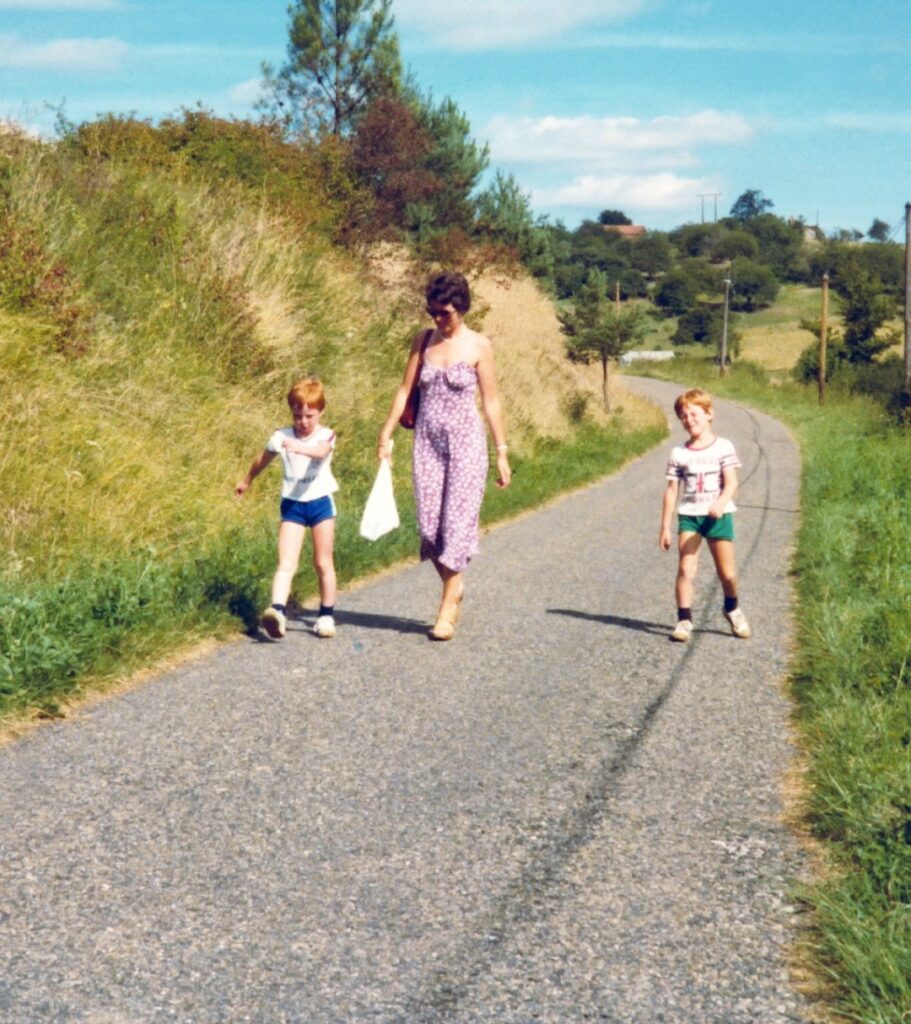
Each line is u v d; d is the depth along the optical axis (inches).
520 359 1146.7
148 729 182.9
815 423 1499.8
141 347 435.5
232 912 120.2
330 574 256.1
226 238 575.5
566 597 314.8
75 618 222.4
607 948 113.9
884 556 354.6
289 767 166.4
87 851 134.7
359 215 815.1
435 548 256.1
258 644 245.1
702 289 5984.3
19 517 290.4
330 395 526.9
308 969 108.7
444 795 156.5
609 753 176.7
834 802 147.9
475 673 225.6
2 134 510.3
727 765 172.4
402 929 117.2
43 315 393.4
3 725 181.2
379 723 189.5
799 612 295.9
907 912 114.3
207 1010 101.0
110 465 339.9
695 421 265.6
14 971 106.7
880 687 204.1
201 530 333.7
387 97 1066.1
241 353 491.2
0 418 327.0
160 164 658.2
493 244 1283.2
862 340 2511.1
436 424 255.0
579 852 137.9
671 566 379.9
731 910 122.6
